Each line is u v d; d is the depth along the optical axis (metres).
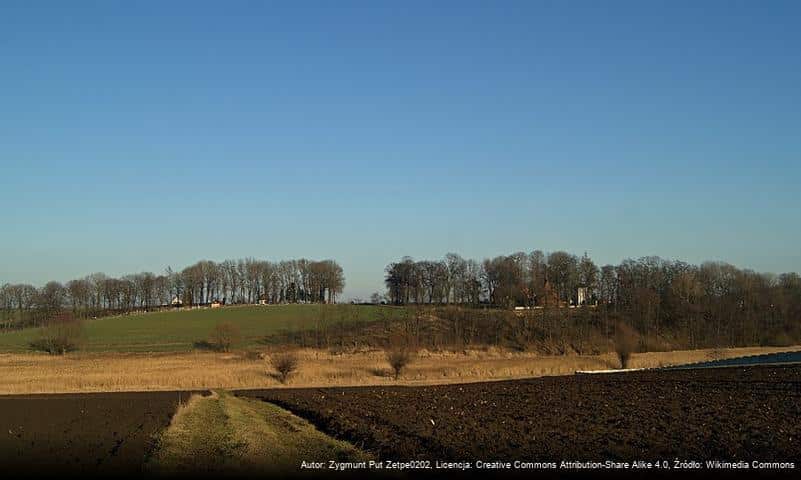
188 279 173.50
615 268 154.50
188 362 82.88
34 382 65.44
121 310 161.38
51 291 151.50
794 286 138.62
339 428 32.28
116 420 38.47
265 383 67.50
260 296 179.25
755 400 41.06
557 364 84.56
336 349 100.69
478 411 38.16
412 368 78.94
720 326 120.06
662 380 59.34
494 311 128.12
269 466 23.02
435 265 161.62
